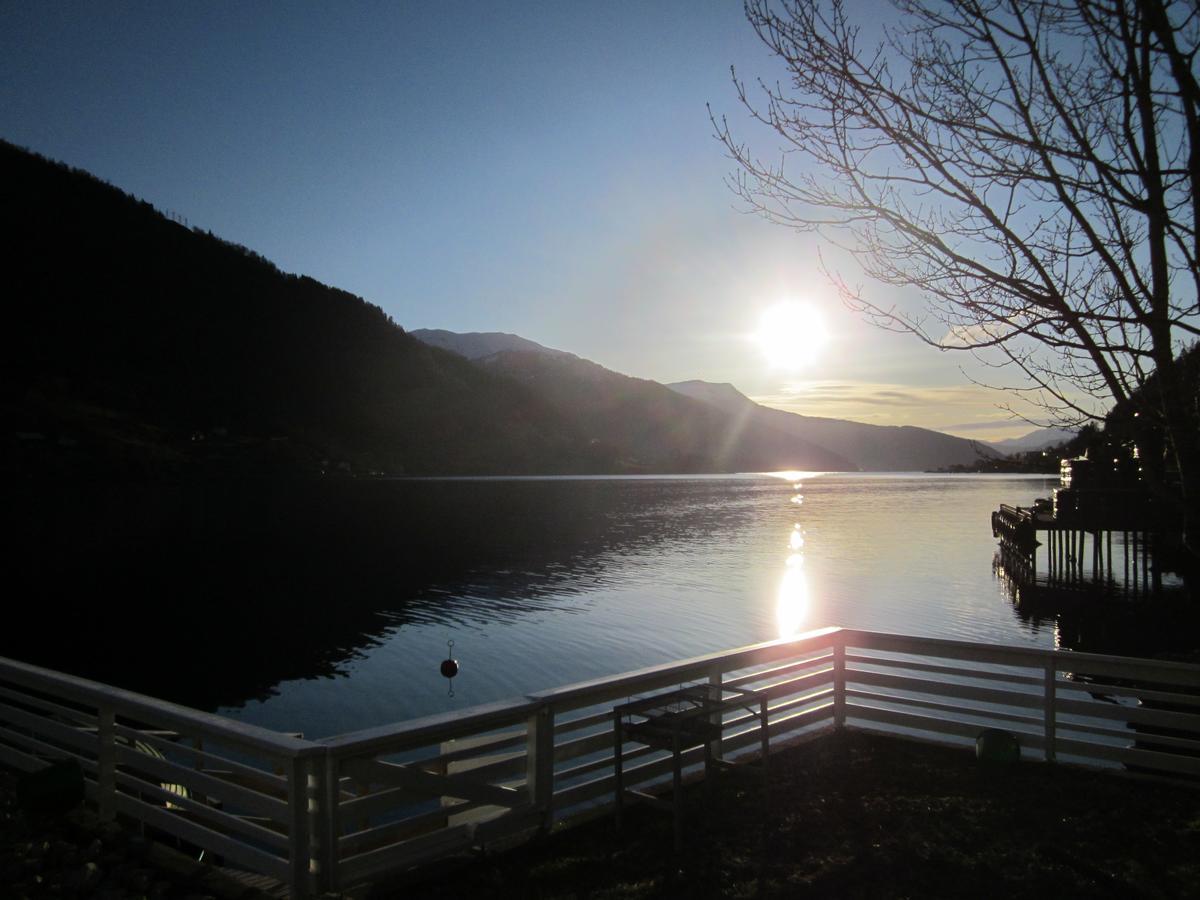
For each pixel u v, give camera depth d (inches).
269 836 178.9
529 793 213.5
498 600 1438.2
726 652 262.7
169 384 6382.9
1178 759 242.5
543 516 3294.8
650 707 220.8
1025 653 261.1
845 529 2763.3
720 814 226.2
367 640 1149.7
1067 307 169.9
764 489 6018.7
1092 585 1343.5
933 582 1540.4
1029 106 175.5
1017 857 198.8
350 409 7396.7
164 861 198.8
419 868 191.5
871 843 207.0
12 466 4340.6
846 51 175.3
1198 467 171.5
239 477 5408.5
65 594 1519.4
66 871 189.2
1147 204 161.3
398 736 183.5
